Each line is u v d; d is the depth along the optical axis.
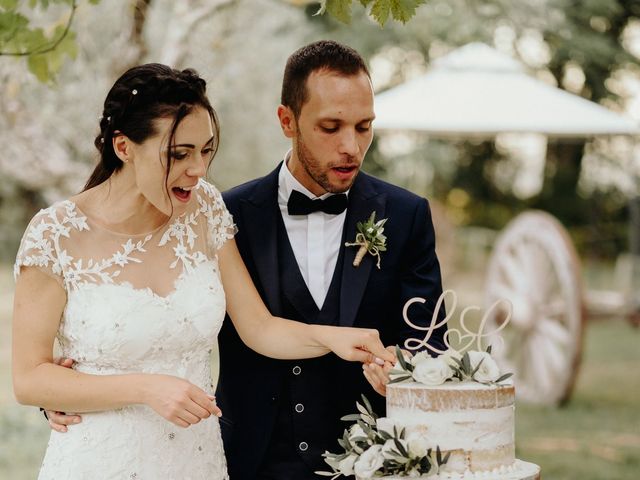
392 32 13.56
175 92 2.72
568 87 16.14
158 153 2.72
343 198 3.22
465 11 13.20
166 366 2.92
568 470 6.76
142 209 2.92
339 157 2.96
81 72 6.30
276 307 3.17
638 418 8.46
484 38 13.04
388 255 3.24
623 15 16.31
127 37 5.30
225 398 3.26
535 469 2.62
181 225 3.00
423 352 2.72
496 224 19.27
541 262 8.72
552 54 14.88
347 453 2.70
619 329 14.33
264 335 3.09
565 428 8.06
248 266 3.23
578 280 8.42
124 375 2.76
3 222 15.77
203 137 2.76
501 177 19.28
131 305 2.85
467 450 2.56
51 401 2.78
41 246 2.82
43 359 2.83
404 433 2.60
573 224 19.34
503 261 9.05
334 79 2.93
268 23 9.05
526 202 19.38
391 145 15.31
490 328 9.14
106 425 2.85
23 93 6.19
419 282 3.26
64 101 6.41
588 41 14.73
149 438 2.88
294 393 3.17
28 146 6.18
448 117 8.50
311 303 3.18
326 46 2.99
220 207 3.14
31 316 2.83
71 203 2.92
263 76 9.22
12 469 6.53
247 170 9.75
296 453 3.17
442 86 8.81
